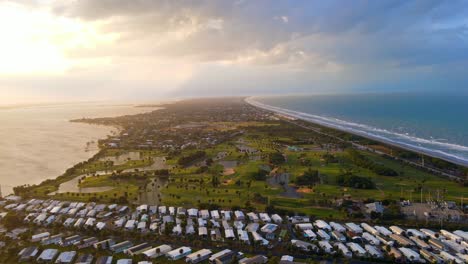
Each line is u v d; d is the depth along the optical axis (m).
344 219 130.88
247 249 107.69
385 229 119.38
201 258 101.19
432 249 105.81
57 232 121.00
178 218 132.75
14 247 108.25
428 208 139.38
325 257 102.12
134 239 115.38
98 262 98.31
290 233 120.06
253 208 142.12
